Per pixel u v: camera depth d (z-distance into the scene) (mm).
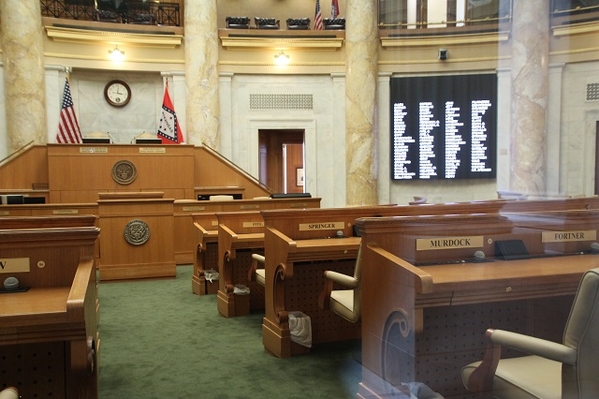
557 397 1467
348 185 9852
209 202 6664
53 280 1893
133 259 5605
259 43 10406
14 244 1852
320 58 10602
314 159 10711
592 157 5371
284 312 3043
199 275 4898
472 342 2086
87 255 1927
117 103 10531
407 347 2029
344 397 2400
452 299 1766
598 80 5242
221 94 10414
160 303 4531
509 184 5891
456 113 7246
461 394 2061
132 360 3002
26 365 1916
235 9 11766
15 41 8836
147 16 10422
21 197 6340
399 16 8695
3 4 8820
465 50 7020
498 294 1792
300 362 2920
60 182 7734
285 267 2865
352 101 9609
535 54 5562
